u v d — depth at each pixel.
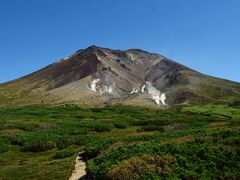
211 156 37.31
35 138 77.88
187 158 37.09
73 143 73.56
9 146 73.44
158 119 120.25
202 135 47.72
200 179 32.78
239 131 46.84
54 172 45.50
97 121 116.88
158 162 35.56
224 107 177.62
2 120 114.44
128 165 34.50
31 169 49.53
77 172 44.34
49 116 132.25
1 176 46.91
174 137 52.44
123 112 161.50
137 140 55.38
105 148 52.53
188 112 156.75
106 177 33.97
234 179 33.56
